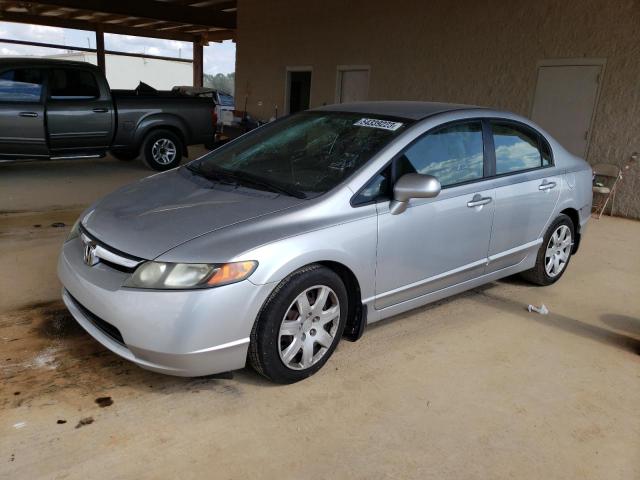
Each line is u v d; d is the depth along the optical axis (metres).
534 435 2.82
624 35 7.70
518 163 4.30
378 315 3.49
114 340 2.89
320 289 3.06
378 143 3.50
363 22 11.81
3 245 5.14
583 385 3.31
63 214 6.39
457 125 3.83
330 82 12.98
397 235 3.37
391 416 2.88
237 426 2.73
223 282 2.68
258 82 15.50
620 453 2.72
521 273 4.89
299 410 2.88
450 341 3.75
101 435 2.60
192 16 17.94
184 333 2.65
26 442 2.52
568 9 8.26
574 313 4.37
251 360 2.96
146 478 2.36
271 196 3.22
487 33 9.42
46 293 4.12
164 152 9.53
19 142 8.01
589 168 5.07
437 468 2.54
